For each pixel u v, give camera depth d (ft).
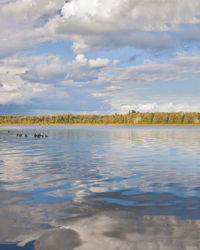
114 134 207.31
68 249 18.34
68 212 25.57
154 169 49.21
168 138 151.84
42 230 21.36
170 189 34.30
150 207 26.94
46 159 63.46
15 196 31.19
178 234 20.51
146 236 20.18
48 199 29.91
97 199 29.89
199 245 18.76
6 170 48.52
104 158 65.05
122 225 22.33
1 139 148.36
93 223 22.74
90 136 177.27
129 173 45.39
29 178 41.42
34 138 156.76
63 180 39.86
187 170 48.06
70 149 88.74
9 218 23.99
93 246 18.71
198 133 223.51
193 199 29.66
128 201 29.09
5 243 19.22
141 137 163.84
